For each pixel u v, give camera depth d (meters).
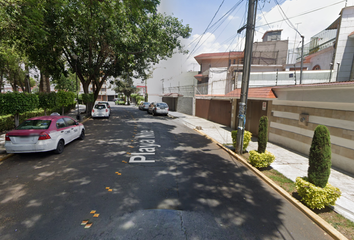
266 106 10.48
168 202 4.12
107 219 3.46
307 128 7.71
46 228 3.18
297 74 15.16
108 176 5.32
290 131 8.70
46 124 6.93
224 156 7.70
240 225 3.47
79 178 5.13
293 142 8.52
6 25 8.91
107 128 13.04
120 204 3.96
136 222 3.41
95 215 3.56
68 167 5.89
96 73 18.50
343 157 6.22
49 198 4.10
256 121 11.54
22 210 3.65
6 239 2.92
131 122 16.31
